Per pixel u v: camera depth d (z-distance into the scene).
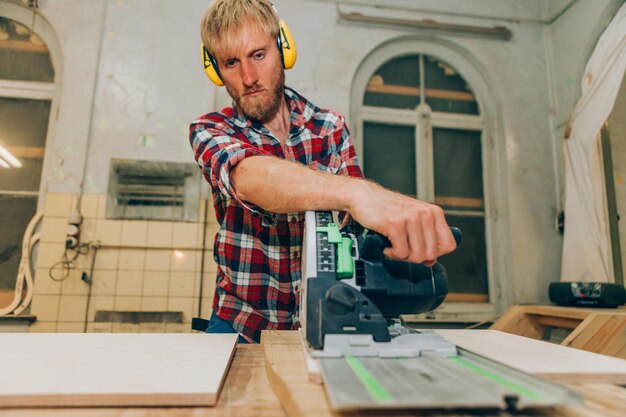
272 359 0.63
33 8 2.77
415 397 0.39
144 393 0.50
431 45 3.21
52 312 2.48
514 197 3.01
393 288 0.64
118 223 2.61
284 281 1.11
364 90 3.12
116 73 2.78
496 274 3.01
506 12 3.24
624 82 2.71
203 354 0.72
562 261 2.74
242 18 0.99
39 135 2.79
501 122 3.14
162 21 2.87
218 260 1.12
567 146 2.82
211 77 1.11
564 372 0.59
